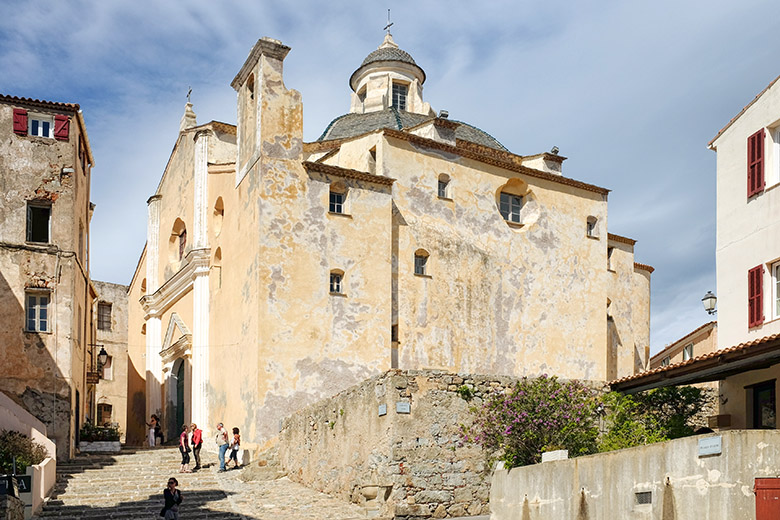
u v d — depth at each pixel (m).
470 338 38.19
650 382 23.31
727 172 25.61
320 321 33.84
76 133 33.84
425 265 37.75
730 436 14.70
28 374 31.30
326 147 43.16
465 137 45.34
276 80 35.12
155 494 26.64
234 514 24.19
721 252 25.47
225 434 31.12
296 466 29.05
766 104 24.23
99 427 36.62
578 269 42.75
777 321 23.02
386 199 36.31
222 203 38.97
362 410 24.47
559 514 18.80
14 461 22.31
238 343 34.75
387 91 48.94
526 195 42.03
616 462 17.17
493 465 23.02
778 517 13.79
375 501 23.00
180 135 44.22
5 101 32.81
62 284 32.38
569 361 41.41
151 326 45.75
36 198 32.62
